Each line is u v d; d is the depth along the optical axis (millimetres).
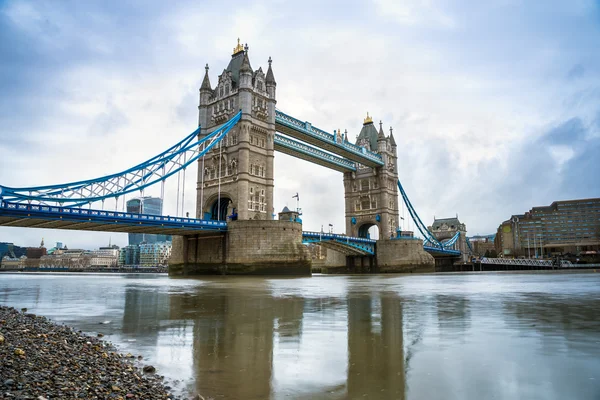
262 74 82750
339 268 121250
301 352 11289
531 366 9711
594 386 8281
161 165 67812
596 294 28844
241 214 73438
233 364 10211
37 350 10445
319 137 93750
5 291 34062
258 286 39688
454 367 9703
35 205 50688
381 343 12258
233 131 78438
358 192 122188
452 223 178000
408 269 109500
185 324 15836
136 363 10406
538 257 181000
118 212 57156
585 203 192125
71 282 53562
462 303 22672
